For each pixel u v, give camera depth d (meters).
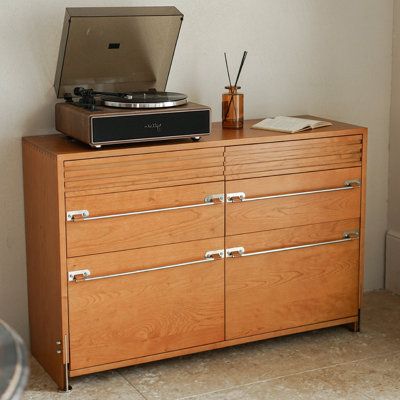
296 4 4.27
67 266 3.61
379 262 4.65
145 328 3.76
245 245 3.88
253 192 3.86
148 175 3.67
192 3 4.09
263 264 3.92
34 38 3.85
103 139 3.58
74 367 3.68
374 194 4.59
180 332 3.82
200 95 4.18
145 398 3.64
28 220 3.88
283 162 3.89
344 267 4.09
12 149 3.88
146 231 3.71
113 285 3.69
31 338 3.99
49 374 3.81
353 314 4.15
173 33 3.83
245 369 3.85
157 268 3.74
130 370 3.84
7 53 3.82
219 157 3.78
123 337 3.73
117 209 3.65
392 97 4.53
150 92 3.87
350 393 3.67
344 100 4.45
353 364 3.89
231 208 3.83
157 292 3.76
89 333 3.68
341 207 4.04
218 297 3.87
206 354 3.97
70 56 3.73
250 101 4.28
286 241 3.96
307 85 4.37
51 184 3.60
